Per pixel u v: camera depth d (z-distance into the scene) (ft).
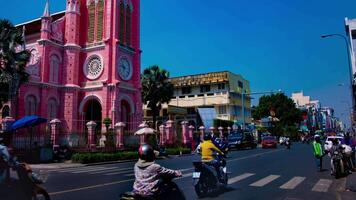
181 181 44.45
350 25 155.63
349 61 88.22
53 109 125.08
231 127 187.52
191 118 186.19
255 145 158.51
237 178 46.88
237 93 212.23
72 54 131.23
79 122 129.80
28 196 25.18
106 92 128.67
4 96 93.91
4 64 94.73
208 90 208.03
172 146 128.98
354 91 111.65
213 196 33.86
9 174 25.16
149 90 157.58
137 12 150.00
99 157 87.56
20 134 83.56
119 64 134.82
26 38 133.28
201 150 38.58
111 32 133.90
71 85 128.57
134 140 117.91
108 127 116.16
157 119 184.44
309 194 35.29
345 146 55.57
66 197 32.68
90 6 138.62
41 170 65.98
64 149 92.27
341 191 37.47
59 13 147.13
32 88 118.01
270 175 50.24
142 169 19.90
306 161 74.74
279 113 277.64
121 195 19.11
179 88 216.54
